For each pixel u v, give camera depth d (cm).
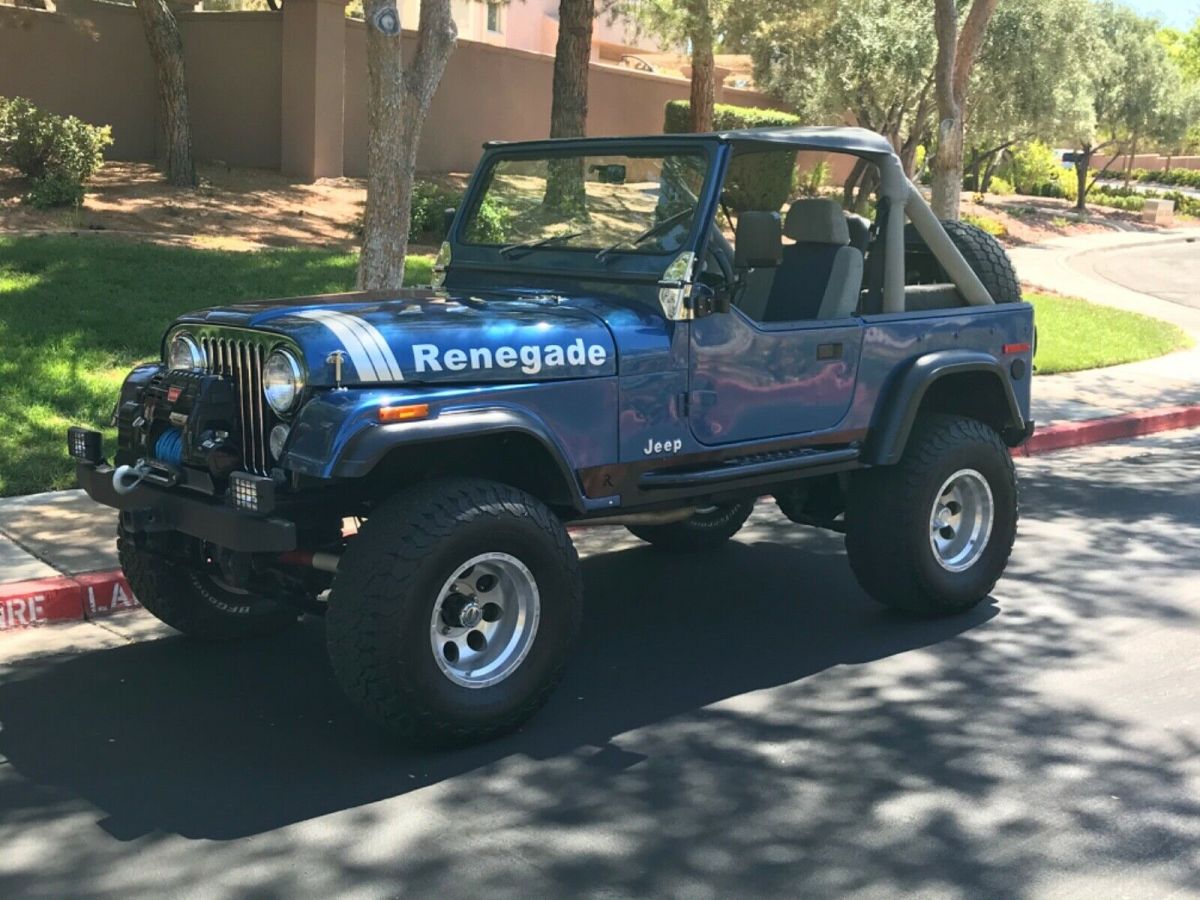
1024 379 626
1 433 784
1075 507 835
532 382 449
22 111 1452
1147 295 2314
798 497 606
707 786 419
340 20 1838
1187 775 430
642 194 512
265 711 482
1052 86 2583
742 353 506
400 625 412
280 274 1197
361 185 1880
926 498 566
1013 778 427
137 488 466
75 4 1788
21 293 1030
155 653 546
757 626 588
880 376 559
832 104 2489
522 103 2320
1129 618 601
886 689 508
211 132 1923
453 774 427
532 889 354
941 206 1385
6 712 479
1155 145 4316
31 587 580
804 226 556
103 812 399
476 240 566
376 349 421
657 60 3409
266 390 425
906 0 2473
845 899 350
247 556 459
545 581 448
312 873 362
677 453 493
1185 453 1037
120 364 916
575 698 497
